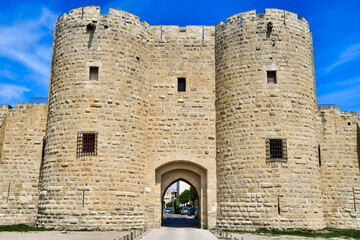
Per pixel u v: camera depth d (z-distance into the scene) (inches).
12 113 1164.5
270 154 963.3
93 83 984.9
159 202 1061.1
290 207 933.2
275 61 1015.0
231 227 964.6
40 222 956.6
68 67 1005.2
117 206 941.8
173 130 1077.1
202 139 1071.6
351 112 1177.4
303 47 1057.5
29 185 1122.7
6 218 1101.1
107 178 944.9
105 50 1007.6
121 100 999.6
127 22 1055.0
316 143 1035.3
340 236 860.0
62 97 994.7
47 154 992.2
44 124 1157.1
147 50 1105.4
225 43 1081.4
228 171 1006.4
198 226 1141.7
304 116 1005.8
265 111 986.7
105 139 962.7
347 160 1144.8
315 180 987.9
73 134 960.9
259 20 1043.3
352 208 1113.4
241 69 1031.6
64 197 930.1
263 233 894.4
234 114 1019.9
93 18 1024.2
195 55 1124.5
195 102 1093.8
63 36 1037.8
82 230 901.2
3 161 1133.1
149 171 1054.4
